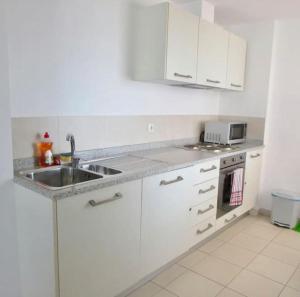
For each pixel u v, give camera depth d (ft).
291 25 10.65
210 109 12.09
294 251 8.96
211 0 8.99
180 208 7.54
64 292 5.08
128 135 8.56
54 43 6.43
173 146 10.22
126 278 6.27
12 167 5.58
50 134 6.63
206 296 6.73
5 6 5.20
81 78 7.08
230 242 9.46
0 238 5.59
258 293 6.90
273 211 10.94
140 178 6.18
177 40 7.72
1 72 5.27
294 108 10.96
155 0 8.61
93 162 7.30
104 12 7.36
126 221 6.00
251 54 11.46
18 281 6.00
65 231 4.88
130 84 8.36
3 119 5.38
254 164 11.12
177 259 8.20
